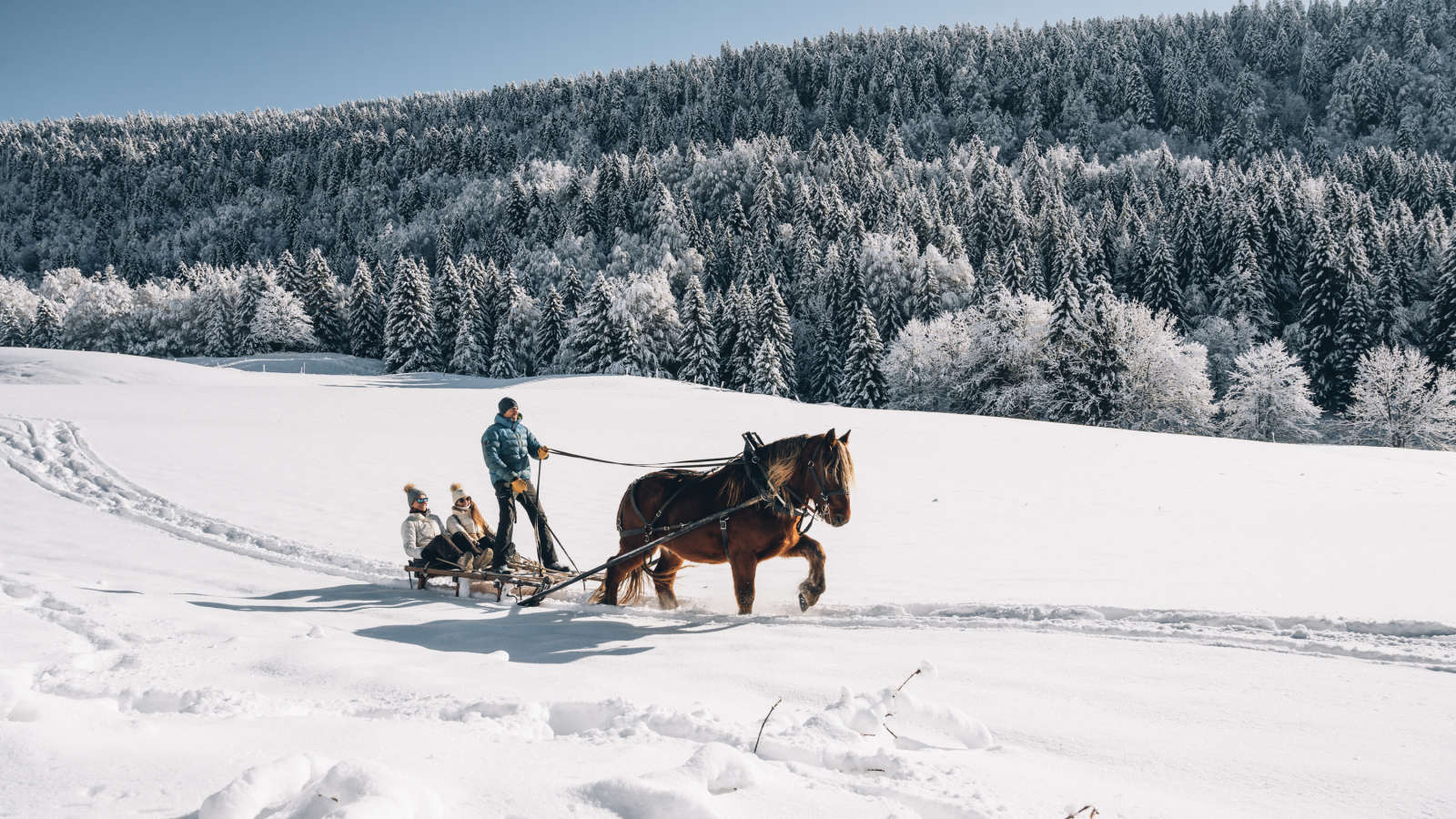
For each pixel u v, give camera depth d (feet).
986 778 9.05
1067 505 45.96
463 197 612.29
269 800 6.72
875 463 61.46
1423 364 192.54
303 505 40.50
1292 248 300.20
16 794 7.10
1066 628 18.11
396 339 269.85
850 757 9.10
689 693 13.39
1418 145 566.36
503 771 8.33
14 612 17.16
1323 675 13.84
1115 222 363.56
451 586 26.68
